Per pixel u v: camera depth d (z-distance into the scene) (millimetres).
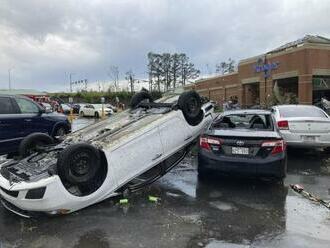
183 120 7781
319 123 10336
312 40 30875
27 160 7094
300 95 30219
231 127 8250
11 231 5402
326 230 5367
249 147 7340
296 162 10242
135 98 9242
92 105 43188
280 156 7277
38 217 5938
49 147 7512
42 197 5621
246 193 7230
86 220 5773
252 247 4812
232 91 45750
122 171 6590
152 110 8414
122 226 5523
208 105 8828
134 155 6766
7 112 10219
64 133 12117
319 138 10359
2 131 9945
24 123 10586
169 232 5293
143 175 7418
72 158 5930
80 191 6152
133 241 5000
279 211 6172
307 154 11422
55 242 4996
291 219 5801
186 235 5191
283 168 7344
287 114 10914
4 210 6438
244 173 7336
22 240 5074
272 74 34031
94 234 5238
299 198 6902
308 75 29609
